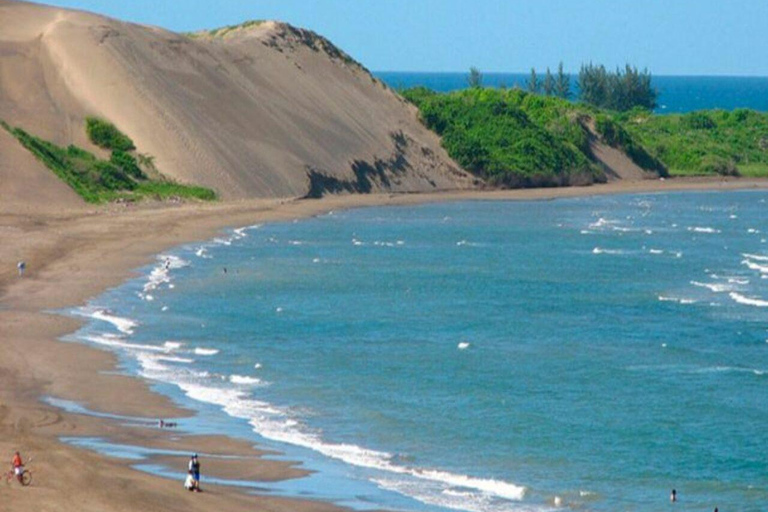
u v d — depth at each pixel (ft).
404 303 643.45
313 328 571.28
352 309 622.13
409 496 339.57
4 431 374.02
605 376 485.15
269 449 380.58
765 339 562.25
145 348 515.50
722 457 381.81
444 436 401.70
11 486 309.01
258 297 646.33
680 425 416.67
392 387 463.42
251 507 316.81
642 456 382.83
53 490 309.01
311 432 402.31
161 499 313.73
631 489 353.31
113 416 409.28
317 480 350.64
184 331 554.05
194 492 325.21
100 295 628.69
